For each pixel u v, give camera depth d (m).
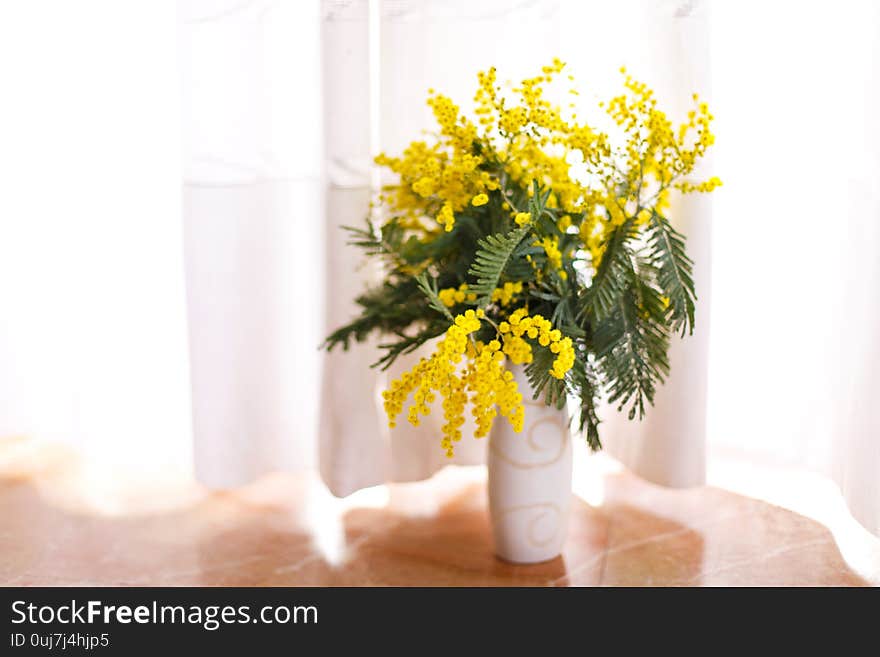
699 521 1.65
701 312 1.57
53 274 1.78
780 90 1.63
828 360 1.65
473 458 1.73
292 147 1.68
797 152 1.64
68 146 1.74
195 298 1.63
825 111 1.61
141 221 1.75
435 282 1.42
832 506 1.68
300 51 1.66
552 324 1.40
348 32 1.56
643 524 1.64
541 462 1.51
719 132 1.66
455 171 1.44
